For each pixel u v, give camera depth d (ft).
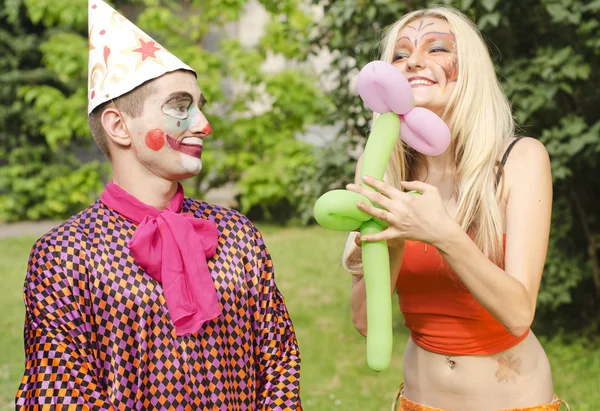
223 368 5.67
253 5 43.91
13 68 37.45
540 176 6.68
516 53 15.47
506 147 6.86
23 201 38.37
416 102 6.66
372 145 5.87
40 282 5.45
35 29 38.32
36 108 36.22
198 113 5.75
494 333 6.81
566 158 14.48
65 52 34.55
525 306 6.07
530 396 6.86
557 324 18.34
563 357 16.63
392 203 5.51
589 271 16.81
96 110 5.72
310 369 16.99
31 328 5.42
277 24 34.83
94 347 5.42
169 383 5.44
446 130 5.88
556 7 13.26
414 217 5.53
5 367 17.08
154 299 5.51
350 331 19.84
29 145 38.81
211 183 37.01
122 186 5.81
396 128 5.94
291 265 27.68
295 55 34.94
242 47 36.14
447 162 7.13
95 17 5.86
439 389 7.11
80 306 5.41
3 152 38.70
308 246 31.14
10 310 22.15
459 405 7.00
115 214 5.72
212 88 34.24
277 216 37.22
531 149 6.79
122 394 5.38
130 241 5.47
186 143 5.71
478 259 5.72
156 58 5.64
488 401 6.88
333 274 26.18
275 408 5.84
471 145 6.73
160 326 5.49
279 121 36.65
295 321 20.81
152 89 5.58
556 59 14.03
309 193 20.99
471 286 5.87
